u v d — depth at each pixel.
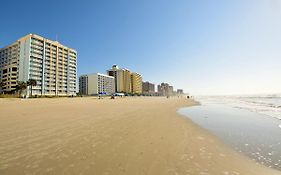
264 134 10.02
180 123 13.10
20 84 88.19
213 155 6.25
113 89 191.50
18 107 24.20
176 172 4.71
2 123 11.11
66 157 5.53
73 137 7.91
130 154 5.96
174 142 7.67
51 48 111.38
